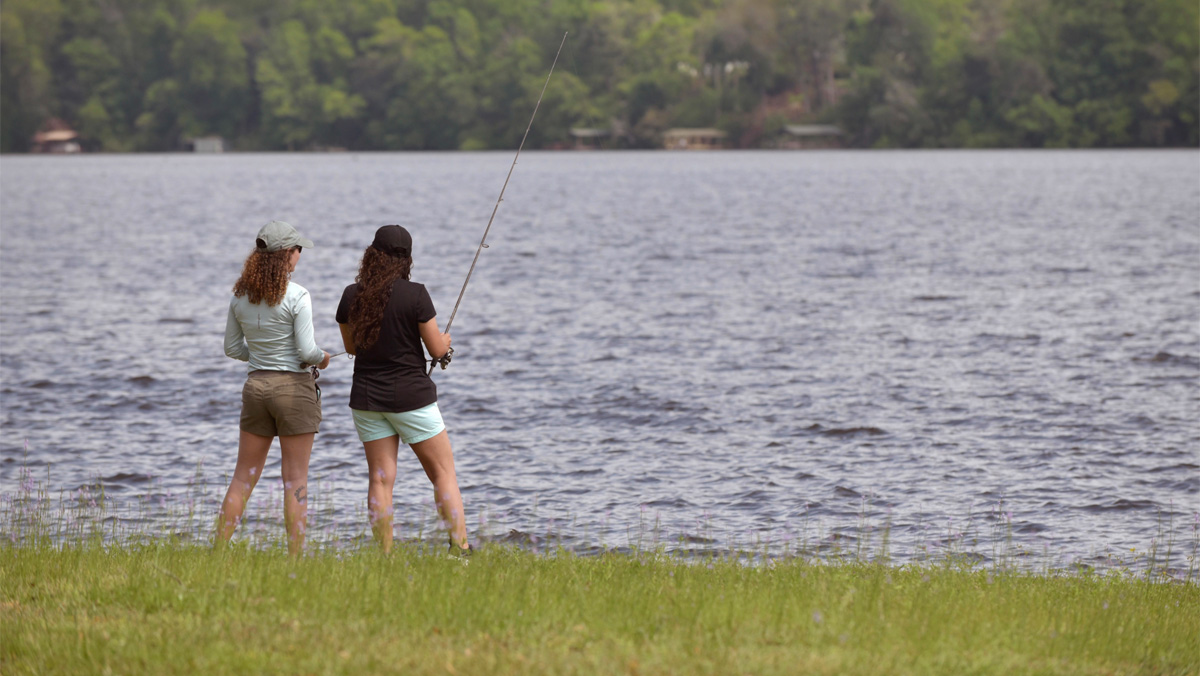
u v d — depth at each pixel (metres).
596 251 79.44
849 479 24.00
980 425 28.80
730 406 31.03
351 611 11.39
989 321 46.19
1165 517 21.42
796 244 82.81
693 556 18.17
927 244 81.62
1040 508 21.97
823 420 29.36
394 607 11.49
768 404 31.28
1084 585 15.39
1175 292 54.56
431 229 102.00
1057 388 33.16
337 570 12.95
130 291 57.09
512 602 11.59
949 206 123.12
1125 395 32.16
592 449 26.52
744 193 152.62
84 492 21.98
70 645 10.27
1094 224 98.31
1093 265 66.75
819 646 10.74
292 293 14.09
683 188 166.75
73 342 41.31
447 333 14.66
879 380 34.47
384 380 14.35
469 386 33.72
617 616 11.47
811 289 57.16
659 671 9.86
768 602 12.15
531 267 69.50
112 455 25.56
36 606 11.63
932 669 10.29
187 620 11.06
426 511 19.30
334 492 22.22
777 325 45.66
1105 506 22.11
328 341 45.09
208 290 57.72
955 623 11.81
